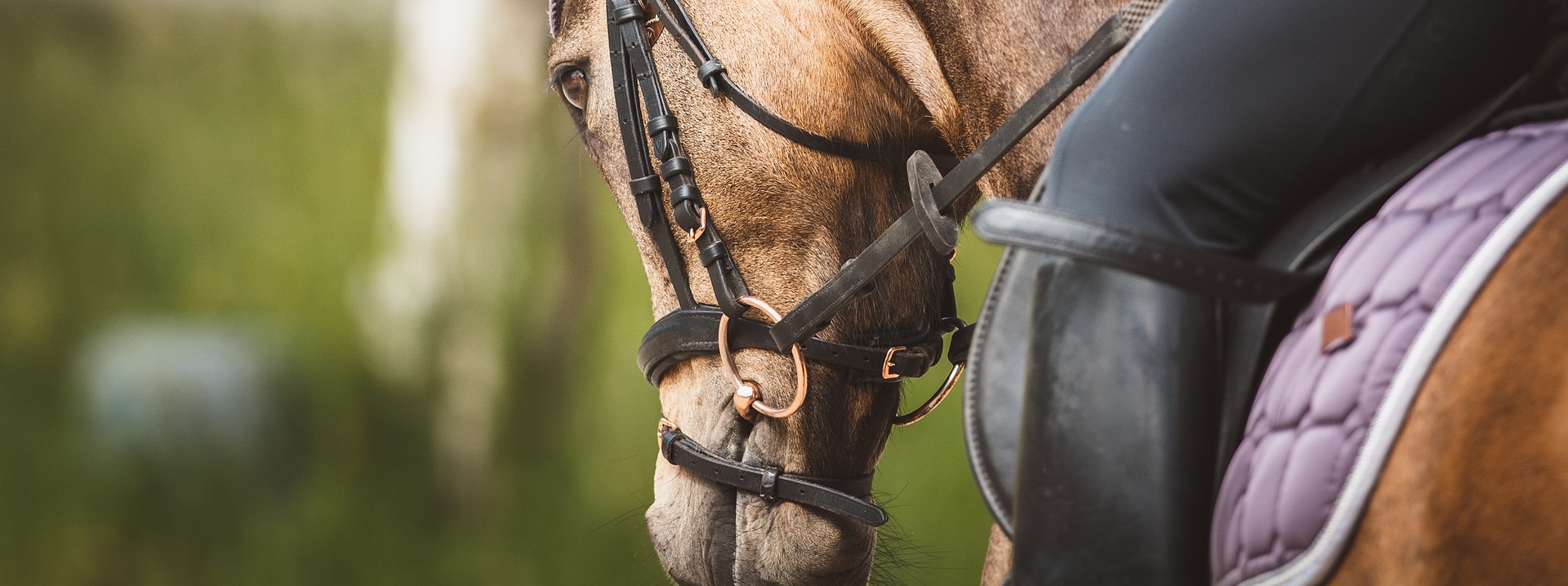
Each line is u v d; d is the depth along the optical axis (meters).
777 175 3.65
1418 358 1.97
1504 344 1.91
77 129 21.92
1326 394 2.09
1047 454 2.43
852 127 3.68
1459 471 1.90
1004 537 3.64
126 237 19.80
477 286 16.61
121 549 15.30
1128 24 3.01
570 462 16.38
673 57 3.73
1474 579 1.88
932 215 3.19
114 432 16.27
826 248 3.67
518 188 16.64
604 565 15.16
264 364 16.95
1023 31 3.58
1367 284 2.14
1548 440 1.84
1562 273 1.90
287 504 16.08
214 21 24.64
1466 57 2.31
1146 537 2.33
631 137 3.74
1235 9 2.43
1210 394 2.37
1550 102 2.24
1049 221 2.24
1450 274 2.01
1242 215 2.38
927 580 12.81
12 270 19.11
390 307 16.77
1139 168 2.41
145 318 18.28
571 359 17.03
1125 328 2.40
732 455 3.71
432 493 16.30
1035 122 3.14
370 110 23.34
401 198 16.83
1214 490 2.36
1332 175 2.39
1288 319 2.35
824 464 3.70
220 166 21.44
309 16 25.39
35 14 23.47
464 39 16.23
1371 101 2.33
